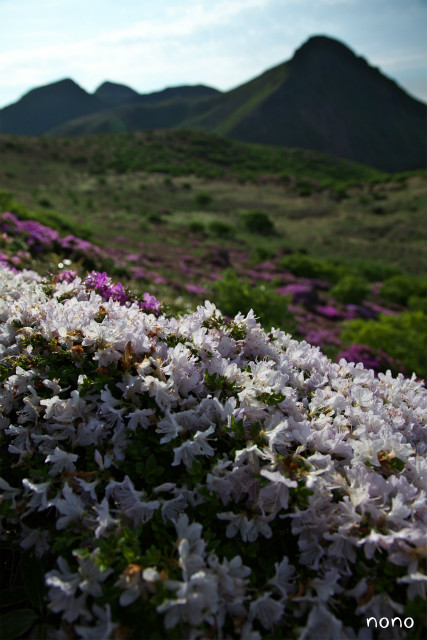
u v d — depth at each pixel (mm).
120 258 18156
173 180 95812
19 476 2041
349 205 76000
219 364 2371
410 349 10672
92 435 1989
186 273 19281
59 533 1844
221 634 1574
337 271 28766
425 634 1613
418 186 83625
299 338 11734
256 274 23984
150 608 1509
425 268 43281
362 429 2217
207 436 2047
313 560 1780
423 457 2268
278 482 1813
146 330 2535
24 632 1755
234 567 1632
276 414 2092
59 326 2367
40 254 9734
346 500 1808
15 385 2205
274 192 91000
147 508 1799
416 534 1673
